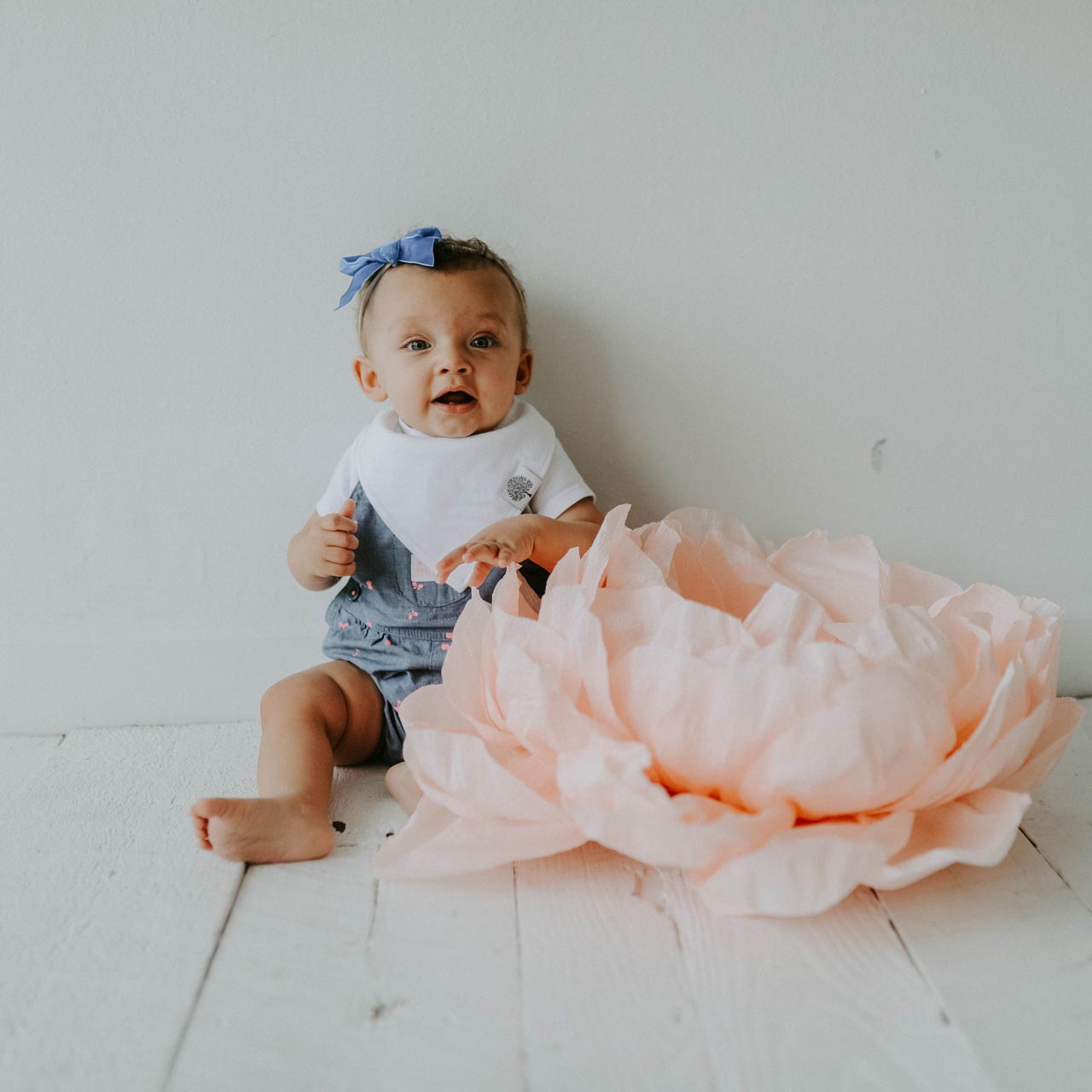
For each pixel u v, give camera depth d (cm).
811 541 111
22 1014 76
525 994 78
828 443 124
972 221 118
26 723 126
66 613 124
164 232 114
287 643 126
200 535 123
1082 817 101
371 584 116
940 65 114
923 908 87
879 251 118
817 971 80
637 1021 75
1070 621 129
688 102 114
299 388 119
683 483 125
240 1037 74
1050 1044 72
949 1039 72
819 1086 68
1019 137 116
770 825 81
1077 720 96
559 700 86
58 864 96
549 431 116
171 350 117
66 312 116
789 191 117
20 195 112
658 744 84
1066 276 120
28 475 120
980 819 84
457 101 113
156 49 109
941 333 121
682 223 117
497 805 90
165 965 82
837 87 114
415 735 92
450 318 108
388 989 79
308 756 104
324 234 115
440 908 89
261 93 111
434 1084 69
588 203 116
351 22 110
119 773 114
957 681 87
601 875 93
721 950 82
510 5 111
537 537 106
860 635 87
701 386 122
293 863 96
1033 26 113
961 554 128
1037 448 125
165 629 125
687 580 108
